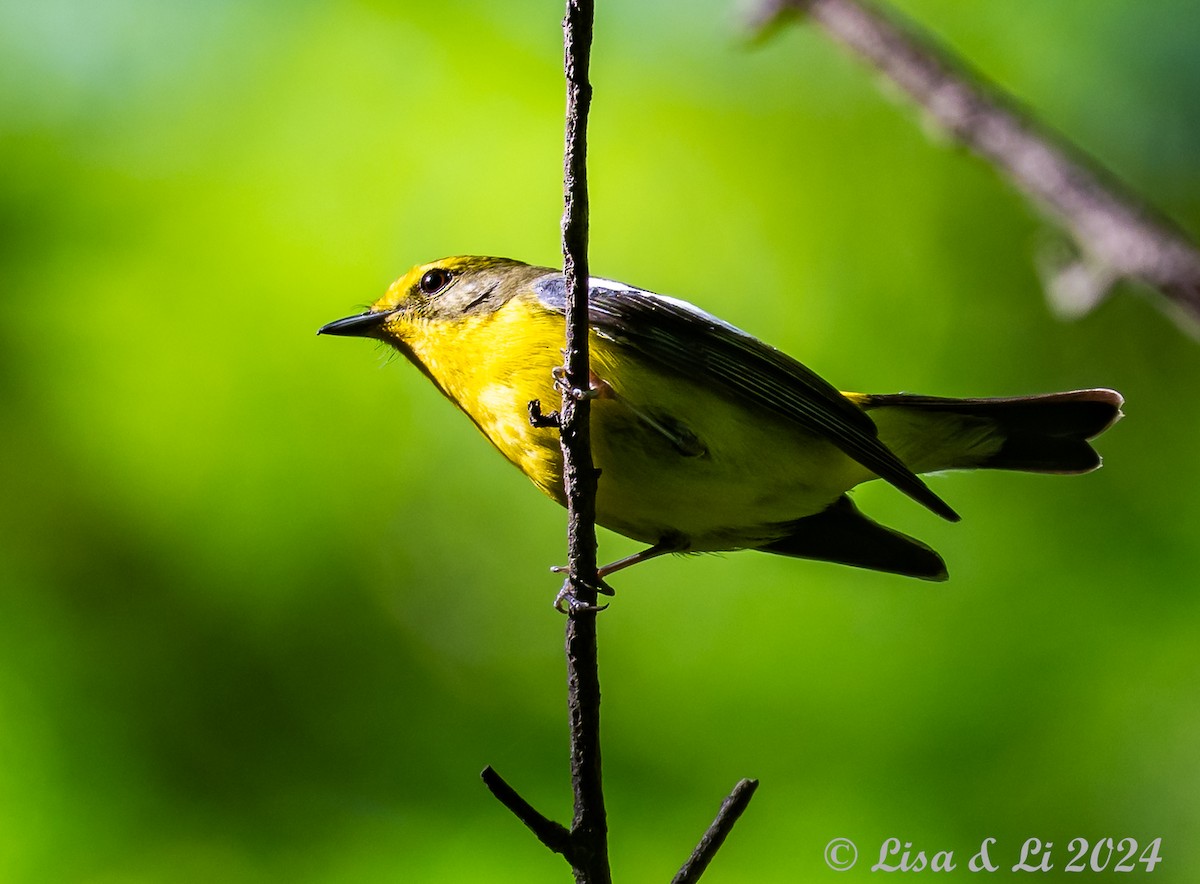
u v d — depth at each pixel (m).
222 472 11.59
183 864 10.00
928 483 11.13
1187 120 12.55
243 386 11.85
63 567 11.27
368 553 11.59
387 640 11.32
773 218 12.71
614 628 11.10
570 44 5.65
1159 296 8.98
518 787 10.45
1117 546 10.82
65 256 12.16
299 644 11.23
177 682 10.94
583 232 5.83
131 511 11.42
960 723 10.09
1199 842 9.54
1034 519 10.98
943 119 9.77
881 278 12.48
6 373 11.70
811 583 10.87
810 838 9.75
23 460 11.48
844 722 10.25
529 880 9.66
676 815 9.98
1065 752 9.92
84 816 10.10
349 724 10.94
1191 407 11.77
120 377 11.80
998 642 10.45
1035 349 12.16
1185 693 10.05
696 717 10.50
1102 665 10.25
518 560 11.84
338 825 10.25
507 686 11.33
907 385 12.16
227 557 11.36
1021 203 12.36
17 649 10.80
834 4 10.24
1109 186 9.31
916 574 8.41
